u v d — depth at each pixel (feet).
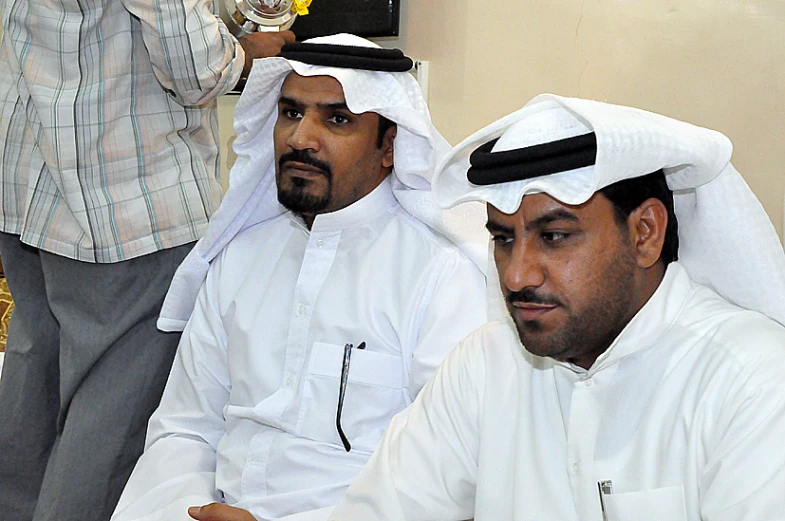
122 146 7.45
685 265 4.66
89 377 7.69
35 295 8.32
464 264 6.40
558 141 4.13
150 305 7.70
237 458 6.56
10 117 7.91
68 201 7.43
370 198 6.77
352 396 6.39
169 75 7.29
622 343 4.36
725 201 4.32
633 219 4.24
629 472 4.37
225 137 13.53
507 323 5.15
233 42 7.70
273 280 6.91
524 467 4.75
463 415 5.10
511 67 10.84
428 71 12.11
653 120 4.17
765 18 7.83
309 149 6.50
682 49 8.59
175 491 6.56
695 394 4.20
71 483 7.54
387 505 5.04
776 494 3.68
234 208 7.06
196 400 7.11
